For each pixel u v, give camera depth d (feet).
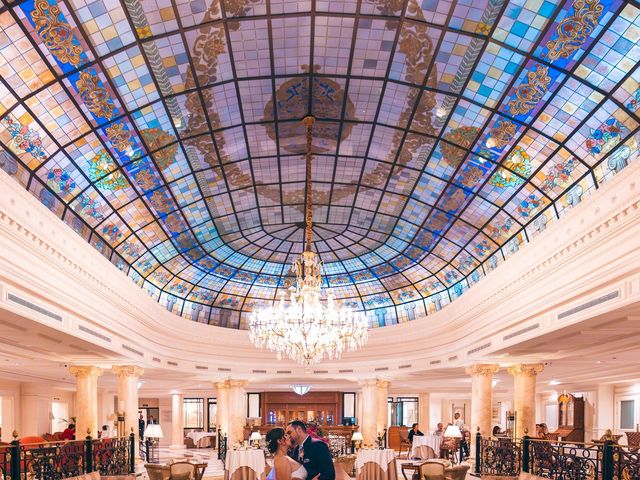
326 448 18.83
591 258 31.45
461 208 48.14
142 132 37.06
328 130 41.47
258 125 40.42
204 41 31.48
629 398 69.41
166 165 41.70
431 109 37.52
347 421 90.99
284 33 31.81
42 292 31.68
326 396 92.84
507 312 44.14
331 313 40.14
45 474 31.37
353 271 69.56
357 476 46.37
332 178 48.98
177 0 28.30
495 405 98.78
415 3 29.37
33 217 30.55
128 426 52.85
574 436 73.15
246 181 48.29
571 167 36.32
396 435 82.07
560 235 34.88
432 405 96.32
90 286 39.58
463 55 32.27
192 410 99.25
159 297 62.95
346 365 71.67
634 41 27.27
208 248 59.93
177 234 53.42
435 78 34.58
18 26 26.37
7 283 28.09
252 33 31.60
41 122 31.81
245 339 71.77
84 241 37.55
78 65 29.76
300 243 63.87
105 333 43.83
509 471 40.96
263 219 57.11
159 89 33.96
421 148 42.16
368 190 50.67
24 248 29.58
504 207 44.45
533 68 31.37
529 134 36.17
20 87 29.14
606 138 32.81
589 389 75.36
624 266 27.99
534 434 51.39
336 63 34.37
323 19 30.89
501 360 53.01
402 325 68.28
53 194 36.70
